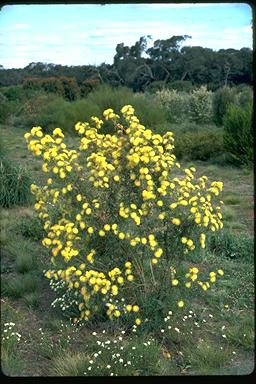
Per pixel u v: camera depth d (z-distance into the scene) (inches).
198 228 169.0
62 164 161.3
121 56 1110.4
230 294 202.5
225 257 239.6
